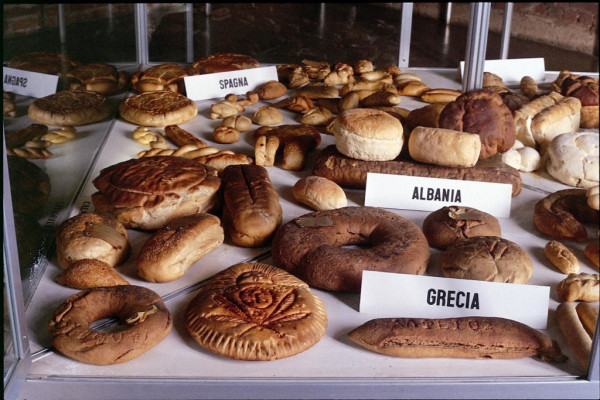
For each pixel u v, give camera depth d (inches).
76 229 50.5
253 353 40.8
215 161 64.3
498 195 58.6
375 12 171.9
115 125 76.4
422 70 99.7
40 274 49.5
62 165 58.9
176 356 41.9
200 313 43.1
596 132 67.3
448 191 58.9
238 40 143.1
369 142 60.3
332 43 142.3
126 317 43.1
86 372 40.6
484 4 72.1
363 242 53.2
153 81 85.4
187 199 54.8
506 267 47.5
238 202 54.4
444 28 149.6
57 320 42.9
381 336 42.3
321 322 43.5
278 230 52.3
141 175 55.9
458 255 48.8
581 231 54.4
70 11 68.8
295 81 88.7
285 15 164.9
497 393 40.8
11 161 49.1
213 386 40.0
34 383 40.1
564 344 44.1
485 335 42.4
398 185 59.2
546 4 127.6
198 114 80.4
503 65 91.0
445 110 64.1
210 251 52.5
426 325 42.9
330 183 59.5
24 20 55.2
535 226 57.4
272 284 45.9
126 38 92.5
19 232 47.8
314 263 48.1
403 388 40.4
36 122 58.1
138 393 40.3
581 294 47.1
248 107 82.8
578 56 123.2
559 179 65.2
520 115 70.6
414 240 50.2
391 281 46.0
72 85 68.4
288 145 67.7
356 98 79.5
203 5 161.3
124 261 51.6
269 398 40.5
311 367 41.3
